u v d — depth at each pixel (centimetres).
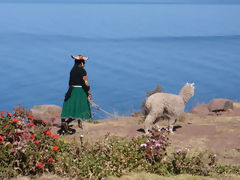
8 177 578
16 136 610
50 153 628
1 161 585
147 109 957
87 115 975
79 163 625
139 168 663
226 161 748
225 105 1279
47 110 1045
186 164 677
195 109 1318
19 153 592
